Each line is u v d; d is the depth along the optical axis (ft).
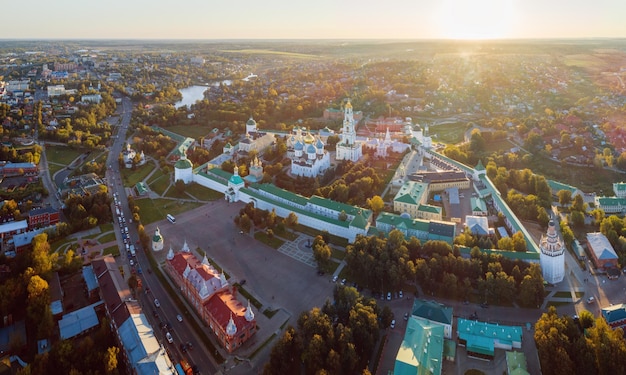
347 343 611.06
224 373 622.13
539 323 654.53
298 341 619.67
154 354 573.74
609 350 577.02
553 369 585.63
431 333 629.51
